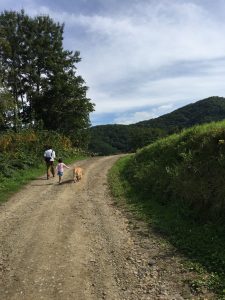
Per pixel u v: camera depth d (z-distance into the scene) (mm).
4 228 10344
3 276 7105
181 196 10961
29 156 25328
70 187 16734
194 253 7648
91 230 9859
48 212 11977
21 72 44938
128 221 10641
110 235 9391
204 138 12938
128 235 9359
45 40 46250
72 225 10367
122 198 13836
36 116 44656
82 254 8086
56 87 44656
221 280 6297
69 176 20281
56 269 7312
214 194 9656
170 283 6484
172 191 11773
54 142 34281
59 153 32531
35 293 6348
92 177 19797
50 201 13742
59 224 10492
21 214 11898
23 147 27156
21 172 20812
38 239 9188
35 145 29047
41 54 46219
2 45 37562
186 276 6684
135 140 61688
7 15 45250
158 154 17344
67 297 6164
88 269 7281
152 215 10922
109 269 7254
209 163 11070
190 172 11734
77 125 48031
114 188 15883
